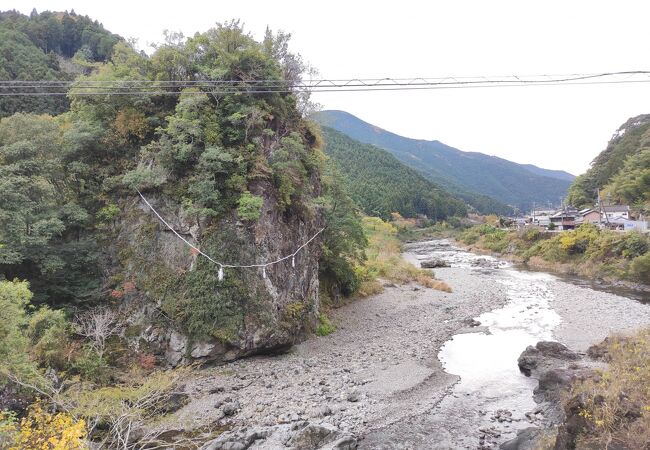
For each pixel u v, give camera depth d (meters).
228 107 26.80
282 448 15.41
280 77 29.50
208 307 23.25
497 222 122.44
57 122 29.83
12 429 12.80
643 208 82.25
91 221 26.69
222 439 15.77
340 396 19.94
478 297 42.59
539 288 47.44
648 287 46.06
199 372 22.50
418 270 53.97
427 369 23.22
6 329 15.88
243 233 24.95
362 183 139.25
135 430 16.11
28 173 24.11
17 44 64.81
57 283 24.09
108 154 28.19
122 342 23.39
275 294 25.59
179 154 25.06
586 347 26.48
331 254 35.22
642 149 98.50
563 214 92.38
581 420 13.63
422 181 175.38
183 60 28.08
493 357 25.59
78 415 15.48
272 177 27.05
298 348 26.52
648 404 13.34
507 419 17.98
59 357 19.72
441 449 15.86
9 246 21.47
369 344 28.00
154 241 25.39
